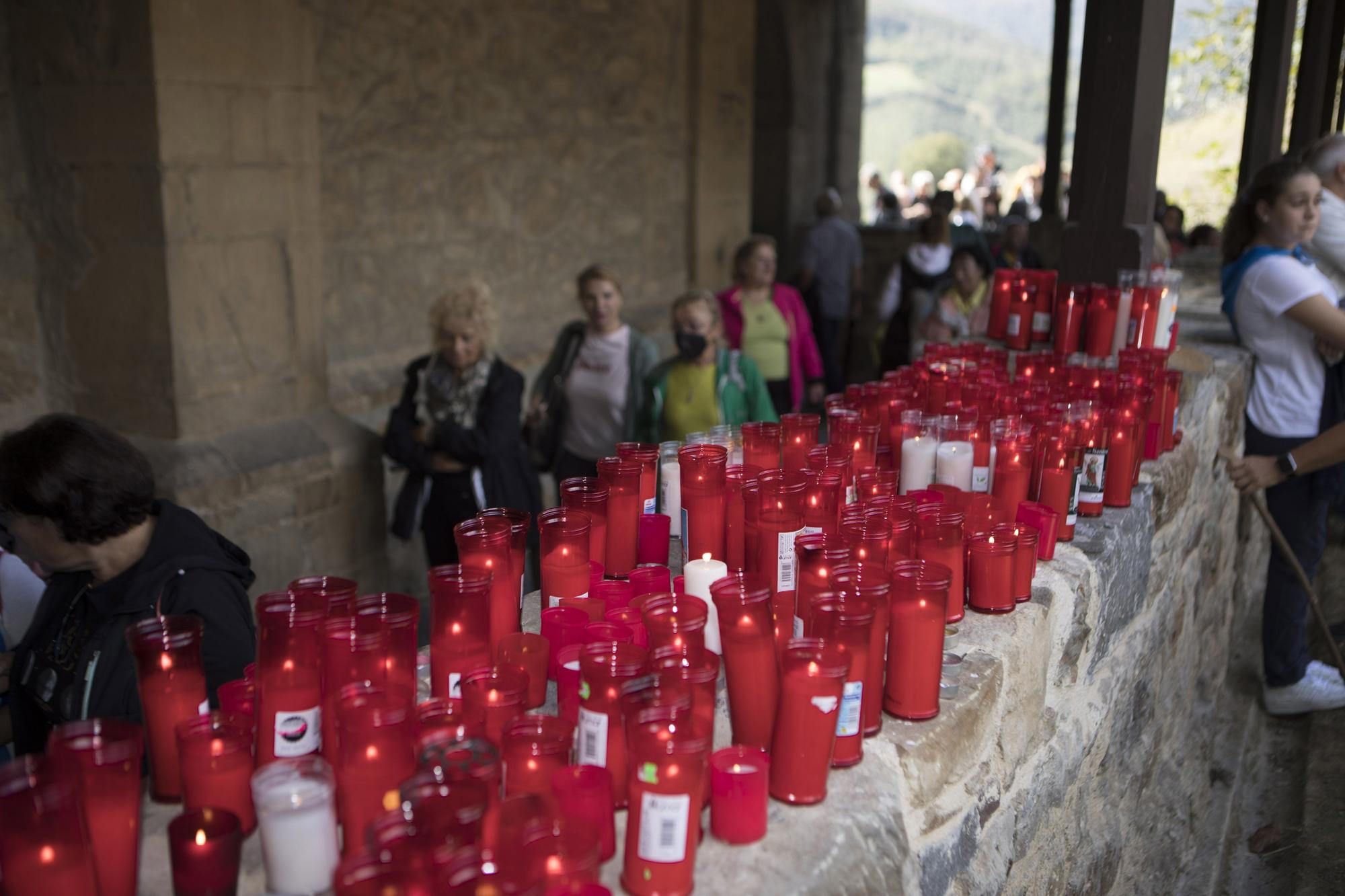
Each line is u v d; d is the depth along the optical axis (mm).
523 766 1028
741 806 1084
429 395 3824
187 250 3607
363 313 5086
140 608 1527
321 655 1137
